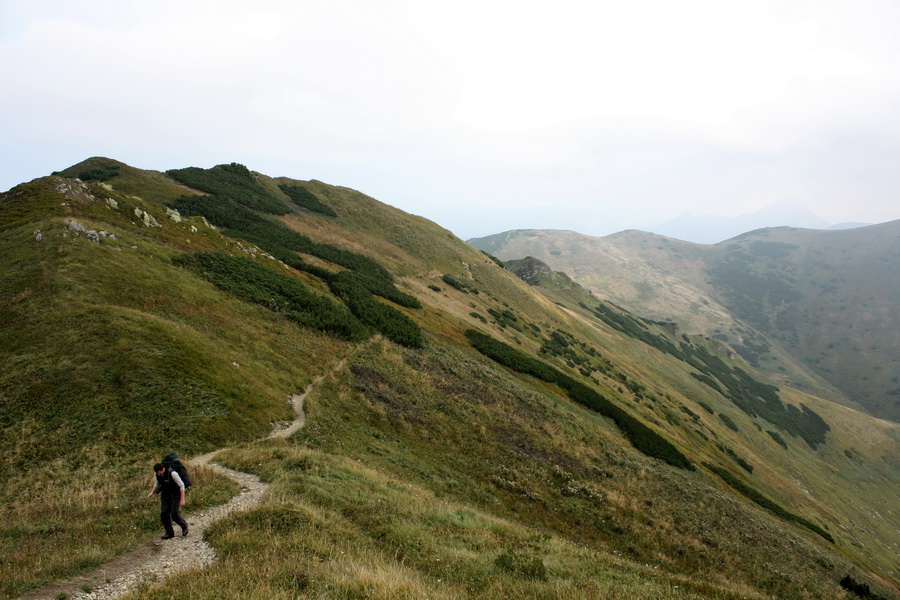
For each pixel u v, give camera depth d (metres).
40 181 38.88
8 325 23.83
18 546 11.07
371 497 17.41
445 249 119.25
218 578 8.82
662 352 156.88
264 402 25.66
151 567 9.95
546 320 112.06
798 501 80.06
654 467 44.81
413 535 14.04
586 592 10.97
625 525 29.30
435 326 61.97
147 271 33.69
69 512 13.91
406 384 38.69
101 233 34.41
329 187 124.31
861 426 155.88
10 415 19.27
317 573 9.33
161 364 23.81
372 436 28.31
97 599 8.37
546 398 52.78
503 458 32.78
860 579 38.50
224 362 27.22
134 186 78.06
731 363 197.50
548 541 17.06
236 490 15.52
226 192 89.38
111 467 17.67
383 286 68.62
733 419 119.75
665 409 88.94
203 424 21.64
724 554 30.11
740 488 60.38
